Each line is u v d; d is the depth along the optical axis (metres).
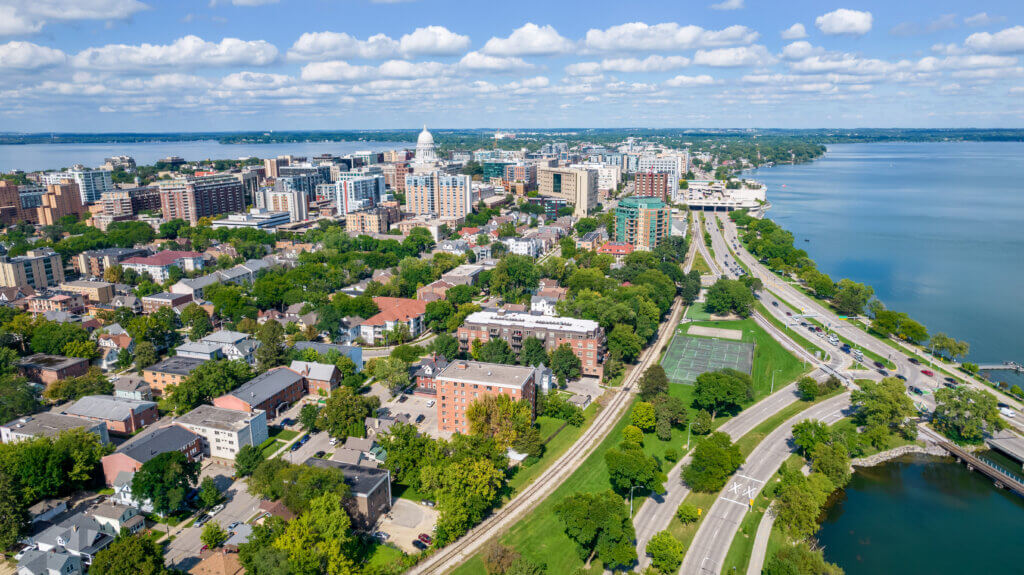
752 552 179.25
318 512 169.88
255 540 166.12
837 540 189.88
